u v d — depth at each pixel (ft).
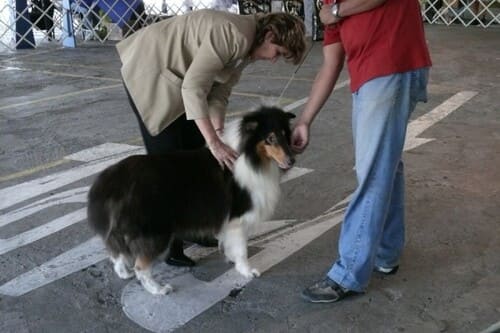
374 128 9.37
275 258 12.21
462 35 45.62
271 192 10.68
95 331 9.79
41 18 43.83
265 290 11.00
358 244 10.15
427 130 21.07
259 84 29.48
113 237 10.05
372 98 9.28
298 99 26.22
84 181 16.71
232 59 10.34
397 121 9.38
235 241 11.11
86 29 45.70
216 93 11.34
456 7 54.44
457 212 14.19
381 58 9.10
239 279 11.39
